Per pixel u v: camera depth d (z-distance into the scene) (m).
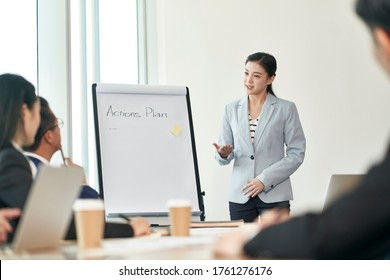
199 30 5.43
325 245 0.99
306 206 5.37
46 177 1.62
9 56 4.22
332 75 5.44
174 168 4.08
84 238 1.65
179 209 2.11
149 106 4.17
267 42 5.46
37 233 1.67
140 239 1.97
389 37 1.01
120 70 5.21
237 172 4.47
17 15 4.29
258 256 1.12
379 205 0.95
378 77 5.39
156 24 5.49
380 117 5.39
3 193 1.94
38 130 2.51
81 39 4.70
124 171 3.98
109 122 4.06
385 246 0.97
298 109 5.44
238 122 4.52
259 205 4.38
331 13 5.46
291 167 4.36
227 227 2.71
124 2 5.28
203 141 5.39
